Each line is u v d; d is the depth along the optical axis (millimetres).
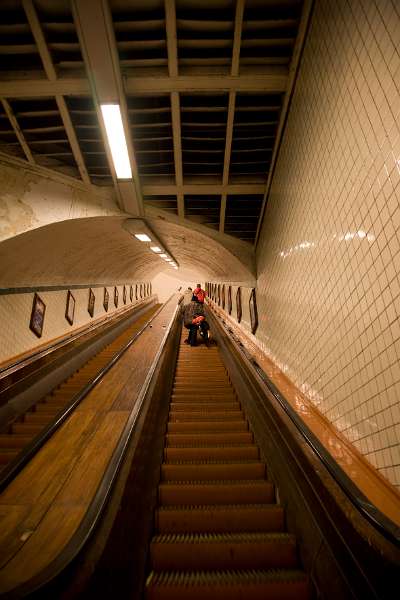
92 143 3281
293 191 2906
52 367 4625
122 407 3033
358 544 1361
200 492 2287
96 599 1231
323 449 1889
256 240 4523
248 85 2631
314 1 2090
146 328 7613
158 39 2393
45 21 2246
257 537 1869
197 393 4320
